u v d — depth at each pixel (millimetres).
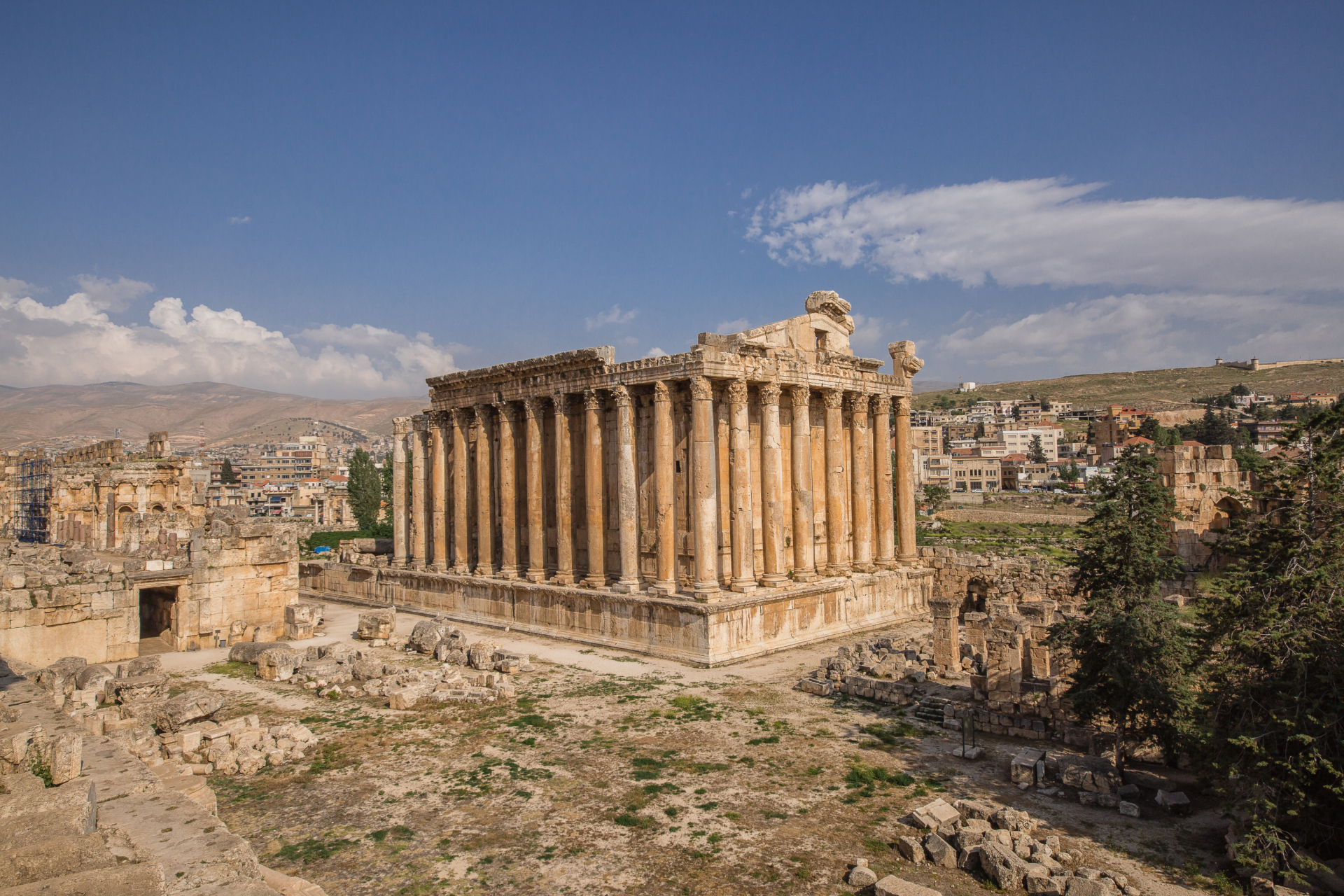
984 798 24562
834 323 54906
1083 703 26328
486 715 33969
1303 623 20688
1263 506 43031
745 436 46031
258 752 28703
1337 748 19453
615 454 51375
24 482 108875
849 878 19609
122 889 12359
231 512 71188
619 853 21406
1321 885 18672
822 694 36312
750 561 45906
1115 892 18391
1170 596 32469
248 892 14492
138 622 47438
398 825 23375
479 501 59250
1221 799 23422
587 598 49188
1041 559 56375
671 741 30156
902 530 58594
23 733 20453
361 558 72188
